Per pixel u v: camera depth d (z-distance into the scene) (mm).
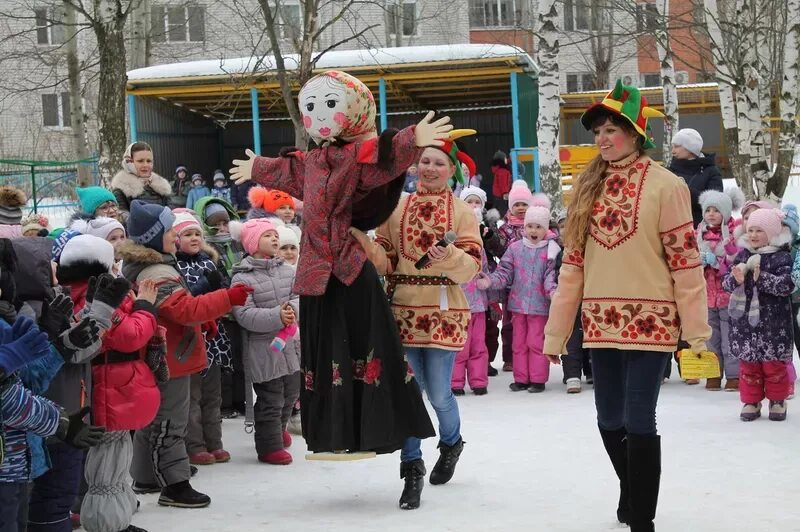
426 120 5266
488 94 24391
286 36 18391
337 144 5566
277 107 24766
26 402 4047
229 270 7953
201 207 8211
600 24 32688
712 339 9531
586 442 7395
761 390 8023
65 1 14609
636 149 5062
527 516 5555
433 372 6082
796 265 7961
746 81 16781
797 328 9320
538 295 9625
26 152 32781
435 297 5953
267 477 6719
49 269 4770
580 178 5152
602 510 5625
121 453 5320
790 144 16438
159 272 5832
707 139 30453
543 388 9727
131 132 21719
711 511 5531
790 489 5961
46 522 4938
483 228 10477
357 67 19938
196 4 28062
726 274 8555
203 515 5805
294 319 6656
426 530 5344
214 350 7094
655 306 4934
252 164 5809
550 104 15289
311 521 5609
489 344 10844
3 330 3998
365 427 5457
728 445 7172
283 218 8883
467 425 8172
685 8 32344
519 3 34625
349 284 5445
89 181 19234
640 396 4930
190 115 24875
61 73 30781
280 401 7133
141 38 25625
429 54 19984
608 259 5000
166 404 5969
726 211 9461
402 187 5574
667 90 21844
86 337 4445
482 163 26922
